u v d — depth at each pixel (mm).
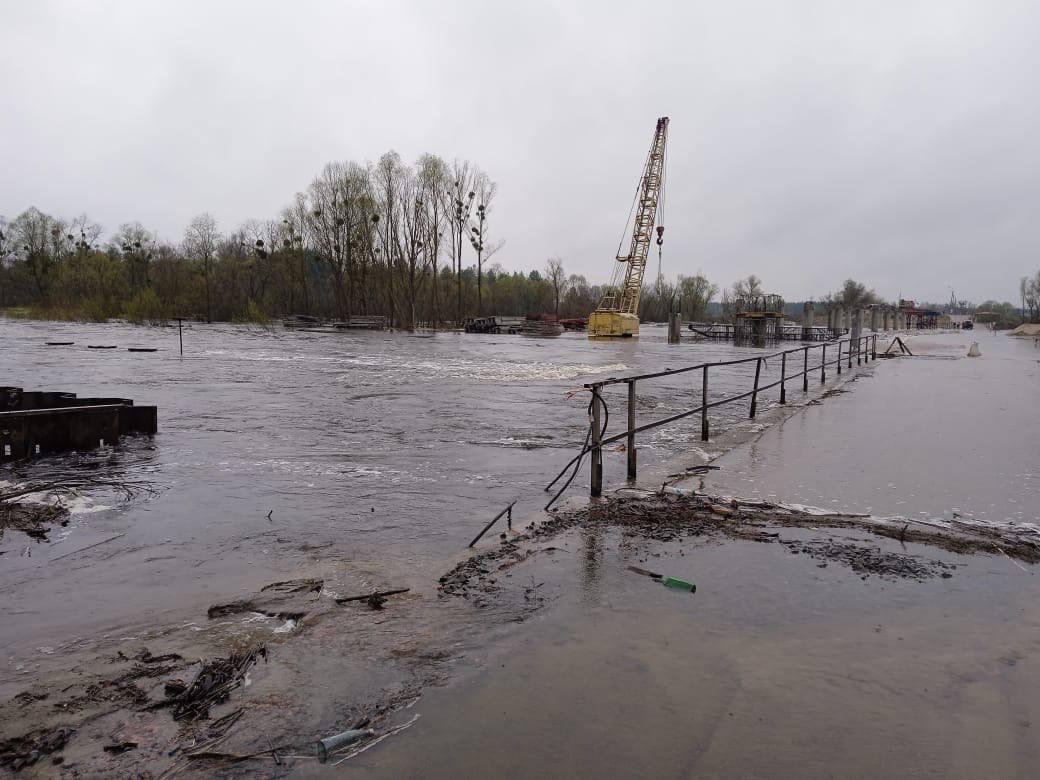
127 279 79875
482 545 4910
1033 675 3041
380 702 2826
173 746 2547
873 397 13898
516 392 16047
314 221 67250
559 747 2508
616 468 7703
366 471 7590
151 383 17156
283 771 2393
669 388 17922
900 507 5715
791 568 4344
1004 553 4605
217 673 3045
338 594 4027
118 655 3281
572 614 3678
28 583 4297
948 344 45000
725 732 2604
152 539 5207
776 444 8727
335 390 16062
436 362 26375
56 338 38906
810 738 2568
